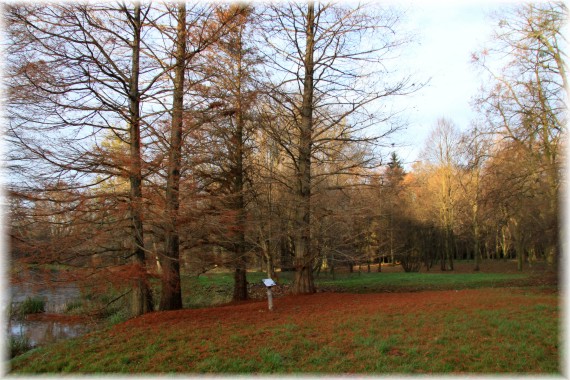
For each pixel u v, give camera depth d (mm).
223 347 6094
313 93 12211
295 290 12125
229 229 10320
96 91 8789
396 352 5660
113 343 6652
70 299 11359
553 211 13453
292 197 11672
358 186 12266
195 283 17750
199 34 9250
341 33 11109
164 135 9734
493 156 15250
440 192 30438
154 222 9195
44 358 6266
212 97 9898
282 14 10914
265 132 11367
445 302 8930
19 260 7543
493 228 26672
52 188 8086
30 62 7719
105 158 8633
